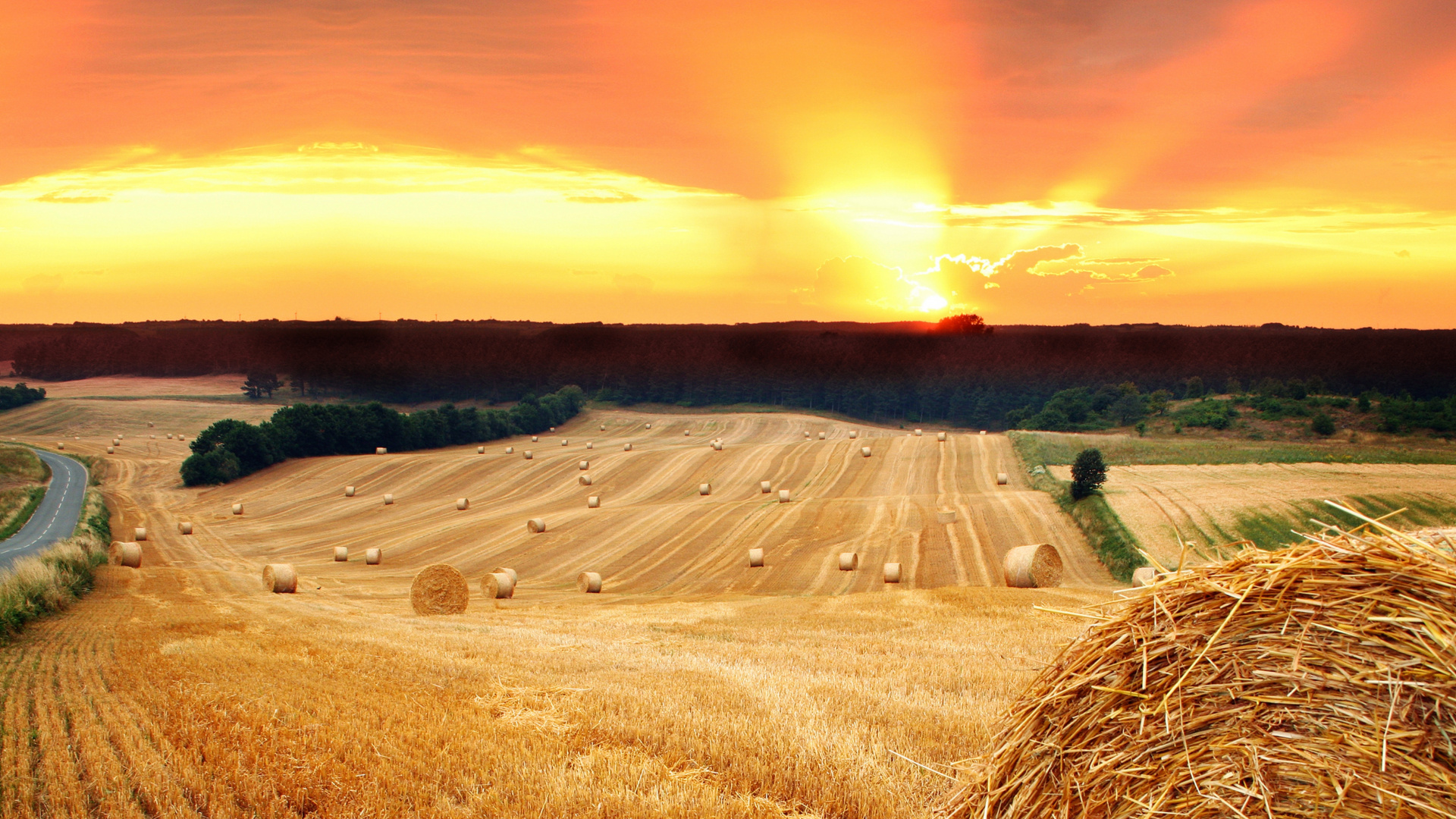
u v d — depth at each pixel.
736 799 6.58
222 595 26.52
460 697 10.02
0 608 15.80
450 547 43.62
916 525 40.97
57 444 88.44
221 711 9.10
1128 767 3.86
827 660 12.78
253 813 6.43
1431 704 3.21
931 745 7.79
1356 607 3.40
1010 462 56.38
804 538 39.81
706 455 66.06
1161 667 3.84
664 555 38.59
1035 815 4.26
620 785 6.88
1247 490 42.16
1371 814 3.26
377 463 71.69
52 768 7.35
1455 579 3.19
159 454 84.06
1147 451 55.62
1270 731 3.52
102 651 13.23
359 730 8.48
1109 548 35.53
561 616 21.52
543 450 80.19
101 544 42.19
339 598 27.67
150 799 6.61
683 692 10.12
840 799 6.47
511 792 6.77
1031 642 14.97
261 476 70.00
